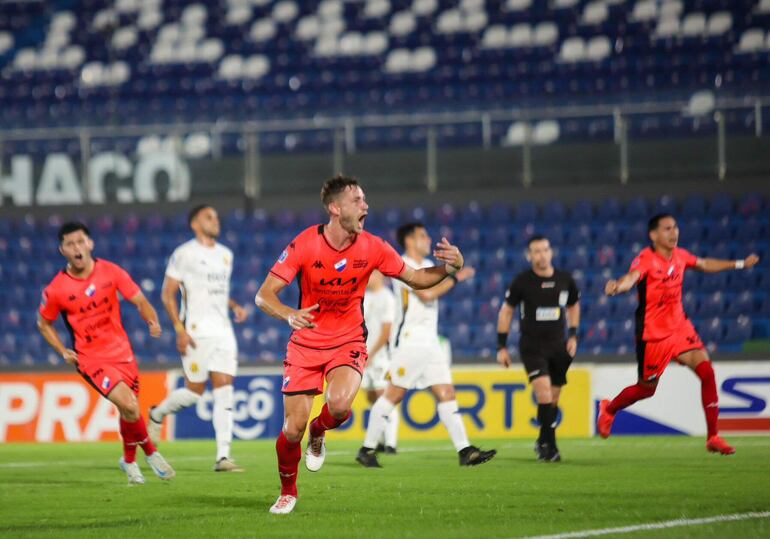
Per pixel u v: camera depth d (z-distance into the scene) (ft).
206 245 117.29
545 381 114.62
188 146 245.45
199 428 167.02
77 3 347.36
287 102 301.84
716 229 222.69
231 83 311.68
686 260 110.83
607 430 115.24
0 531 70.85
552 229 229.04
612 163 231.91
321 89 305.32
